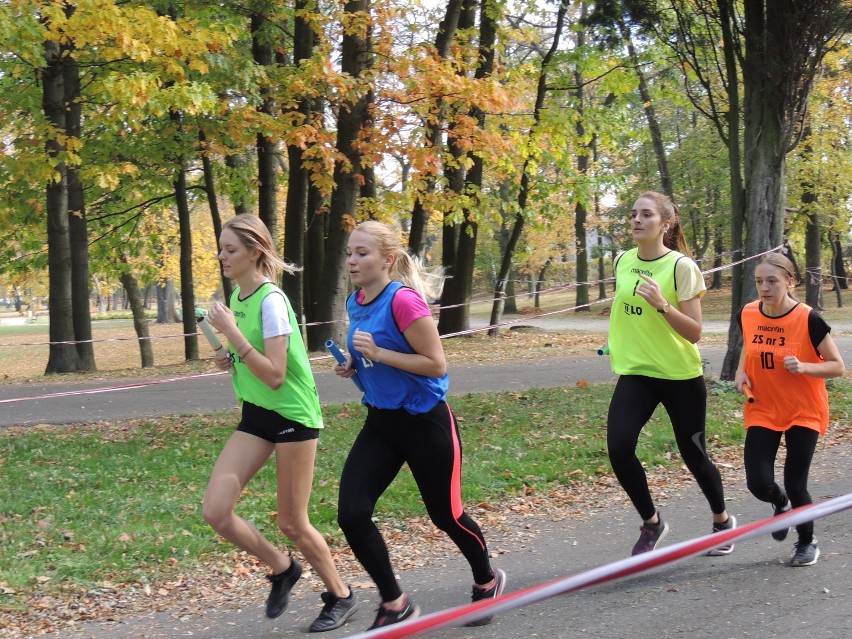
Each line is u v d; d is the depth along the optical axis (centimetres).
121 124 1639
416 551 546
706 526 573
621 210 3591
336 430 896
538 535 573
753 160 1059
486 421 925
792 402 481
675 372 479
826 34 1021
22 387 1368
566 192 2209
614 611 415
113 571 502
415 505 630
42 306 10269
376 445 404
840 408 955
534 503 654
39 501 640
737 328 1071
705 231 3688
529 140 1905
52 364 1645
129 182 1925
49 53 1452
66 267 1644
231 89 1446
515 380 1301
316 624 415
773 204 1052
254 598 469
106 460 771
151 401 1151
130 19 1171
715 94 1462
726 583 449
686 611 411
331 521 600
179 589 483
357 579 500
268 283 402
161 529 577
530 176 2142
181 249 2056
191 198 2389
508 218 2188
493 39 1917
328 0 1483
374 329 394
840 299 3256
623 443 470
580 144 2027
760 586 442
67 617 441
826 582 444
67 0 1173
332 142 1404
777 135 1048
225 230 406
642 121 3266
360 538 388
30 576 486
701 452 492
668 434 815
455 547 554
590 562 508
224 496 394
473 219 1808
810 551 471
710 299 3903
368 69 1393
